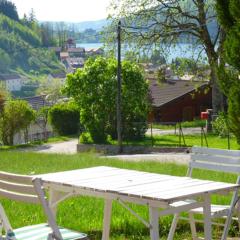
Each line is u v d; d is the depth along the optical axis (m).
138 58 39.19
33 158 19.53
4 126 42.34
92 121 35.94
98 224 7.93
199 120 51.41
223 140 34.19
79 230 7.59
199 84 48.22
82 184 5.45
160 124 48.53
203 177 12.87
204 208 5.32
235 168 6.51
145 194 4.86
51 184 5.70
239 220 6.39
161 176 5.95
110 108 35.97
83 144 34.22
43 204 4.59
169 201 4.67
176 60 40.03
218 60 9.70
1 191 4.99
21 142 46.22
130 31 39.22
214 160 6.71
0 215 5.14
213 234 7.31
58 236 4.57
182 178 5.81
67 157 19.97
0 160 18.64
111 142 35.66
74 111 46.47
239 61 8.48
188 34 39.84
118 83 33.97
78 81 36.50
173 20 39.50
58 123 46.47
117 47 36.03
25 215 8.55
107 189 5.15
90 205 9.22
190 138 36.31
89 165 16.44
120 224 7.64
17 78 106.62
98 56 37.22
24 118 42.75
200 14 39.12
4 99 42.94
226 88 8.81
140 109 36.75
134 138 36.34
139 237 7.16
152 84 58.94
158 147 30.84
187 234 7.36
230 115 8.62
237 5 8.42
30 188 4.71
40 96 75.94
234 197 6.20
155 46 39.25
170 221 7.72
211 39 39.62
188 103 55.44
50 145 38.22
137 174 6.08
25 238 5.00
